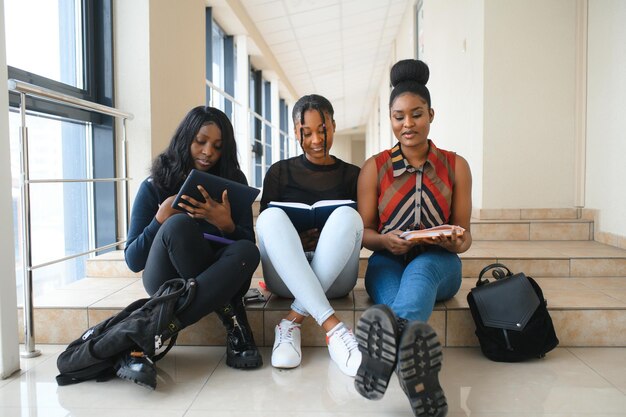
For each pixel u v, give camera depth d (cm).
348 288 185
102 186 269
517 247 273
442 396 118
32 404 137
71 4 253
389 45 843
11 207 158
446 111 450
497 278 182
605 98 290
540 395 141
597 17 298
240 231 167
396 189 178
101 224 270
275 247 157
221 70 570
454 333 183
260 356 162
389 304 158
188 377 155
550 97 320
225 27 542
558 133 321
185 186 150
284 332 165
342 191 189
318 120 180
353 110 1518
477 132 338
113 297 201
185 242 150
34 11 222
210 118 170
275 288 185
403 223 178
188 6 347
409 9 641
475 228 304
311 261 174
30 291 173
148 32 270
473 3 350
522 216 324
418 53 621
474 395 141
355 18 648
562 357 171
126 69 272
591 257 238
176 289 151
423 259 161
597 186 300
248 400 139
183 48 335
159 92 286
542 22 319
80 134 264
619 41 274
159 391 145
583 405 134
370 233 177
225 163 174
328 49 769
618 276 238
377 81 1120
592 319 181
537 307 165
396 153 179
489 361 168
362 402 137
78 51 258
